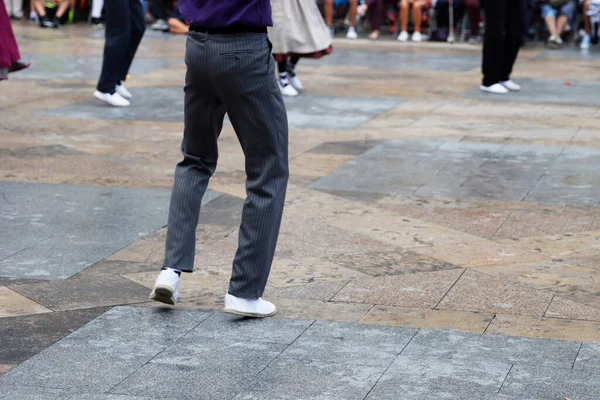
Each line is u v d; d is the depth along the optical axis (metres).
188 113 5.39
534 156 9.77
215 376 4.61
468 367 4.73
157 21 23.14
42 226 7.10
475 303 5.67
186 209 5.43
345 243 6.84
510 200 8.10
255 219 5.28
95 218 7.34
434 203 7.96
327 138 10.61
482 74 15.13
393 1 22.70
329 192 8.26
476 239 7.00
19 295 5.70
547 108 12.81
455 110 12.55
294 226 7.21
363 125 11.43
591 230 7.26
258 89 5.17
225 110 5.43
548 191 8.40
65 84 14.23
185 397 4.38
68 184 8.36
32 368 4.67
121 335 5.11
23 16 25.36
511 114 12.29
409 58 18.58
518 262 6.47
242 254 5.33
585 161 9.57
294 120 11.68
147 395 4.39
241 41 5.11
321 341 5.06
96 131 10.83
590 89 14.61
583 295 5.84
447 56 19.09
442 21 22.12
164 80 14.77
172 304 5.46
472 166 9.29
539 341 5.08
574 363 4.79
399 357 4.85
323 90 14.08
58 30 22.70
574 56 19.50
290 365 4.74
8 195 7.94
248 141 5.25
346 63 17.48
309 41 13.02
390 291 5.86
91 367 4.70
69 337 5.07
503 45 14.07
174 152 9.81
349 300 5.70
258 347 4.97
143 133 10.78
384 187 8.46
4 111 11.94
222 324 5.28
